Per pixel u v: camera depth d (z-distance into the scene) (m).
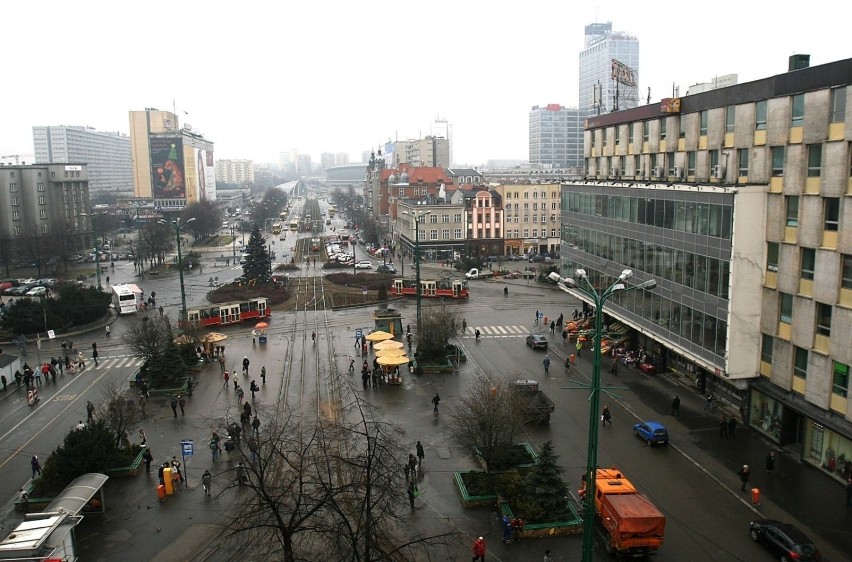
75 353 68.38
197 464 40.66
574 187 70.00
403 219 153.12
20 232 133.50
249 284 103.00
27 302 77.31
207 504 35.66
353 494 26.25
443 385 55.19
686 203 47.31
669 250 50.06
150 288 106.81
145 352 58.53
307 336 73.25
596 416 25.53
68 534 29.48
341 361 62.66
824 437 37.94
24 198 137.00
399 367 60.81
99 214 199.62
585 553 25.64
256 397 52.59
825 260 37.03
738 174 46.66
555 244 139.50
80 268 131.00
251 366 61.84
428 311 64.69
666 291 50.81
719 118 49.09
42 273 122.25
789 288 40.12
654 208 52.16
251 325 79.56
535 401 45.91
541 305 88.00
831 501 34.69
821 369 37.66
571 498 35.12
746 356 43.19
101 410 43.75
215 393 54.16
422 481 37.41
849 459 36.12
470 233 136.38
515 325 76.75
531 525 31.78
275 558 29.00
